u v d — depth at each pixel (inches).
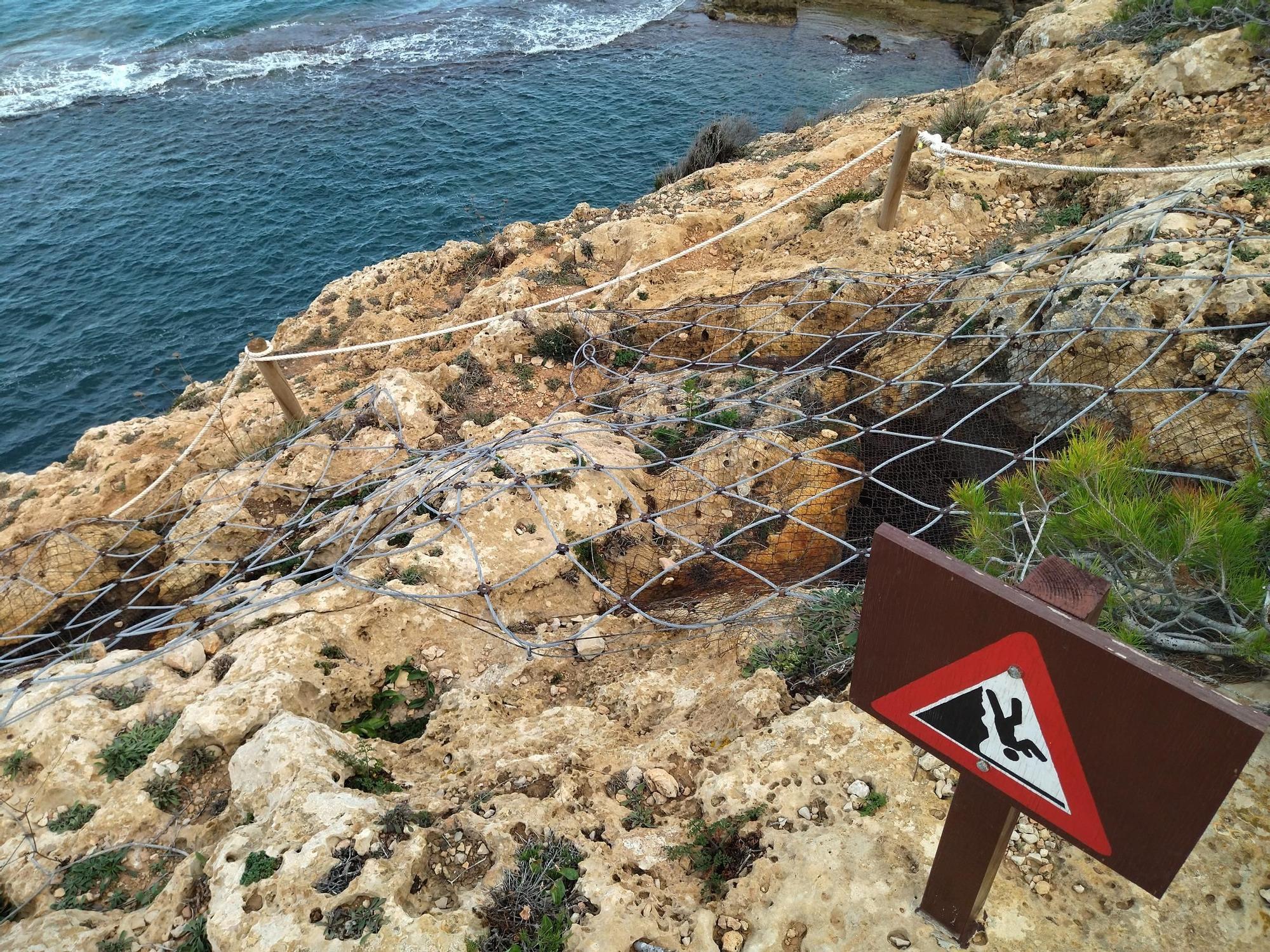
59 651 309.6
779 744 177.6
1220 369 250.7
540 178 866.8
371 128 952.3
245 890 149.3
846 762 170.2
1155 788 93.6
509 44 1160.2
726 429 301.4
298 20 1235.2
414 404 350.6
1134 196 362.9
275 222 805.2
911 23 1162.0
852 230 418.6
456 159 897.5
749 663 213.3
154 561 341.4
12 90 1039.0
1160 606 176.9
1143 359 269.3
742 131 786.8
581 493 277.3
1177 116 399.9
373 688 229.1
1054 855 151.9
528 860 156.7
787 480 297.9
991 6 1165.1
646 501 292.5
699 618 248.2
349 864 151.6
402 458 331.3
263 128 954.1
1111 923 141.9
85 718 207.9
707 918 148.0
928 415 328.2
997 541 179.5
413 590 245.9
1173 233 298.7
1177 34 450.3
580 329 397.4
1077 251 337.7
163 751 194.5
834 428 326.0
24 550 334.6
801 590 242.8
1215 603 179.5
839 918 144.9
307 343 474.6
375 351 437.4
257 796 177.2
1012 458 296.5
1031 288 320.8
